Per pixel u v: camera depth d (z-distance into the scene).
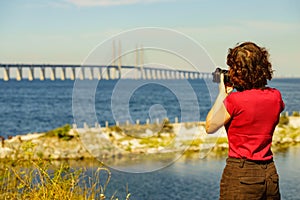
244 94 3.26
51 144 23.56
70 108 87.06
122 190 14.93
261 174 3.23
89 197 4.97
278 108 3.28
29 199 4.96
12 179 5.27
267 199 3.28
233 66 3.32
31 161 5.19
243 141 3.26
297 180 17.42
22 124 61.94
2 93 144.00
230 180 3.27
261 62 3.29
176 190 16.47
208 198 15.72
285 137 28.69
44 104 97.38
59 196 4.88
